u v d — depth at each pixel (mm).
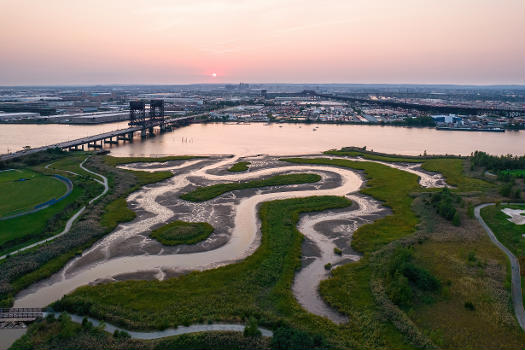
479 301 56438
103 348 45094
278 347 45406
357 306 56156
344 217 96688
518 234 80688
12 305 55844
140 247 77062
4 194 105375
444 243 78000
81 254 73250
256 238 82750
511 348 46375
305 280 65250
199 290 59531
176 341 46438
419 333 48531
